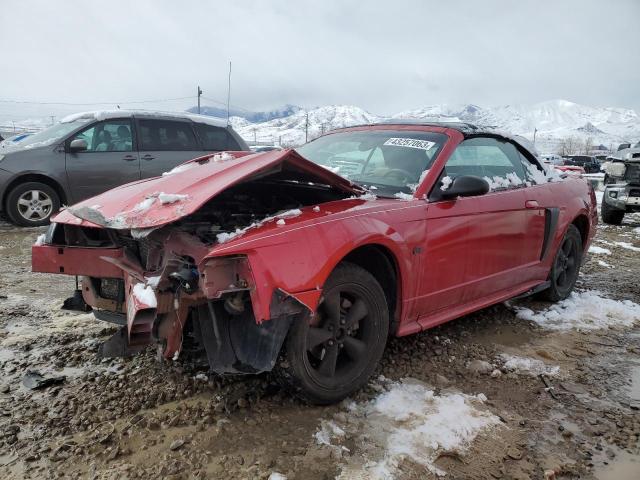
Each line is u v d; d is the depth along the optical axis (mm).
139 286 2555
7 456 2361
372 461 2414
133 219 2709
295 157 2912
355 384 2955
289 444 2512
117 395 2877
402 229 3096
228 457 2395
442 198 3383
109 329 3826
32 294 4660
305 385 2730
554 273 4777
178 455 2396
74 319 4035
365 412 2830
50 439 2490
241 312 2568
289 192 3498
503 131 4438
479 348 3787
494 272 3914
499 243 3879
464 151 3822
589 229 5219
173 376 3098
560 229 4598
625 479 2406
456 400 2986
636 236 9477
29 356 3357
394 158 3725
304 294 2527
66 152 7961
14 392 2908
